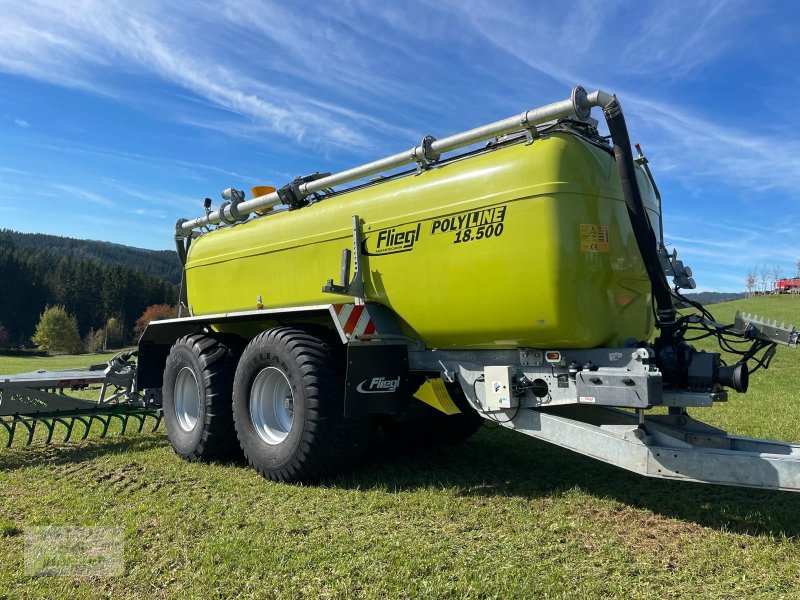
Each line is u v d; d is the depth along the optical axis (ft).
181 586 8.58
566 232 11.05
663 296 11.75
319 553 9.55
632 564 9.06
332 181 15.81
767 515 10.99
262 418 15.34
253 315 16.06
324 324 15.74
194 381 17.98
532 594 8.09
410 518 11.34
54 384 19.70
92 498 13.03
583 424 11.47
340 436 13.66
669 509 11.61
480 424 17.75
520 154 11.84
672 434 12.21
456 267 12.53
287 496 13.01
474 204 12.29
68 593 8.43
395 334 14.43
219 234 20.01
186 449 17.06
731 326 12.10
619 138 11.37
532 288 11.32
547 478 14.03
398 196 14.01
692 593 8.13
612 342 11.95
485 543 9.98
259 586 8.48
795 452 10.41
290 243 16.67
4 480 14.83
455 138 13.05
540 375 12.25
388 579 8.62
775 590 8.16
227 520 11.33
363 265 14.64
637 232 11.55
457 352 13.80
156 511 11.96
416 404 15.67
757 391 30.09
